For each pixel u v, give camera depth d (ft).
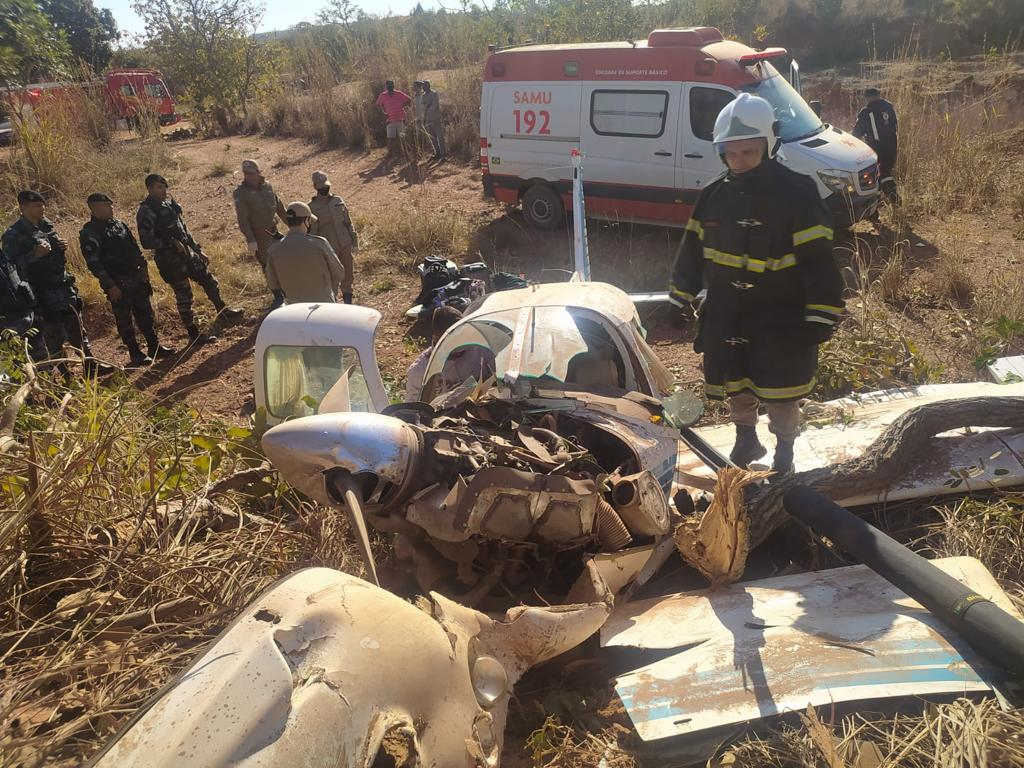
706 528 11.26
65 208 46.34
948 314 25.40
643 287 29.60
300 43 81.56
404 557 11.49
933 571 10.16
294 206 24.50
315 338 15.89
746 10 70.59
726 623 10.52
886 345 22.11
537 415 12.38
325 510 13.19
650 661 10.36
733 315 13.07
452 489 10.10
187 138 71.20
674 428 12.79
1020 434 14.78
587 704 9.87
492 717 7.77
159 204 27.91
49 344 23.88
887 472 13.46
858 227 33.99
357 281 34.22
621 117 32.40
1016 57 60.70
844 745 8.42
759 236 12.28
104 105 65.98
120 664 9.73
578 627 8.98
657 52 31.01
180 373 27.09
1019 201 33.91
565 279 31.24
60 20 113.91
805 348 12.93
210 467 15.33
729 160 12.16
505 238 36.76
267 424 16.55
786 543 13.75
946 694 8.89
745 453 14.90
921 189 36.35
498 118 35.99
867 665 9.23
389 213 40.96
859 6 73.72
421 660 7.09
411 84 57.88
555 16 60.23
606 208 33.99
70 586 11.69
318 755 5.94
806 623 10.23
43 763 8.23
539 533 10.28
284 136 65.51
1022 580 12.02
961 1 68.18
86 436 13.17
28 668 9.89
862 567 11.63
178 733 5.85
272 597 7.06
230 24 72.08
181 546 12.59
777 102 30.60
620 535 10.93
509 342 14.17
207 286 30.30
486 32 64.49
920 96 44.60
